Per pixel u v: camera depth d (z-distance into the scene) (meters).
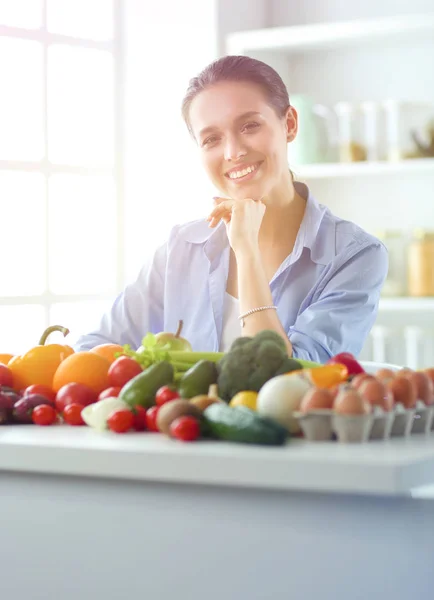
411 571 1.45
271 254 2.73
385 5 4.90
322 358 2.53
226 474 1.45
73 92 4.80
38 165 4.67
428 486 1.42
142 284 2.89
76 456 1.55
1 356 2.09
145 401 1.73
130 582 1.56
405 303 4.53
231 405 1.67
